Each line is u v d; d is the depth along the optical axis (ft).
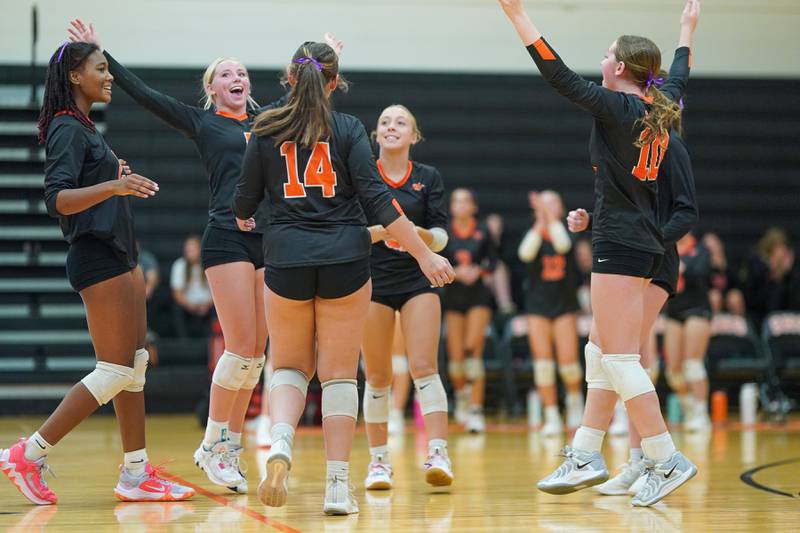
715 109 64.54
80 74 22.06
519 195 63.52
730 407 58.34
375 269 24.94
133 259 22.21
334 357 19.72
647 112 21.21
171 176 60.59
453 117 63.21
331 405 19.93
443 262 18.97
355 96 62.28
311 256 18.79
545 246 44.45
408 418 54.85
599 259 21.57
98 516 20.24
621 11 62.69
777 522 19.61
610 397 22.47
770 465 30.53
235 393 23.50
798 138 64.90
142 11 59.88
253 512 20.80
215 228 23.44
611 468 29.96
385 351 25.14
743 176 64.49
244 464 24.94
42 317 54.65
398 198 25.44
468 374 46.37
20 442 21.98
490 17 63.57
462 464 31.40
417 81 63.00
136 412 22.59
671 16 62.95
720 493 24.00
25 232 54.13
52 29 57.98
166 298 58.75
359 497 23.41
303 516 20.25
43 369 54.29
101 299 21.61
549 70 20.67
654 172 21.47
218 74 24.48
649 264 21.57
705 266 45.98
